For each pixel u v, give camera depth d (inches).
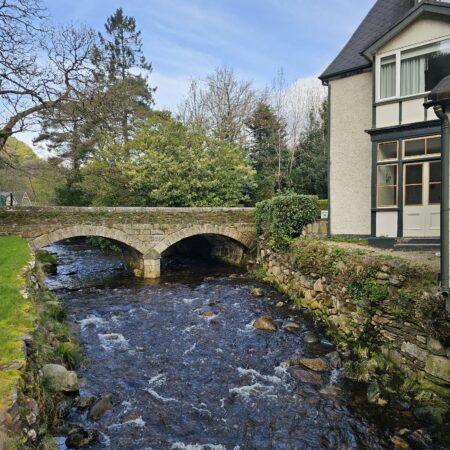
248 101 1227.9
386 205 455.2
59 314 346.0
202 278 626.5
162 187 796.0
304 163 1072.8
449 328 207.2
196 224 654.5
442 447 182.4
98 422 203.3
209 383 256.8
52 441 155.7
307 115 1296.8
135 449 183.2
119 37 1246.9
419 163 426.6
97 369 274.1
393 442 188.4
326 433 199.6
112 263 799.1
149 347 321.4
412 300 238.4
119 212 608.7
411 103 431.2
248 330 360.8
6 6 516.7
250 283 575.5
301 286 436.5
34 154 1200.2
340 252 350.0
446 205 211.3
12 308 213.8
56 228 573.9
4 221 549.6
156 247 632.4
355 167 521.0
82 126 677.3
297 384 252.4
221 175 869.2
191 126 961.5
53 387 206.2
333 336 331.6
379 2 582.6
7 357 149.6
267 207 586.6
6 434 105.7
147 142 852.0
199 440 193.6
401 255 341.7
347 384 250.2
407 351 241.0
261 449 187.3
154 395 239.0
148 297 497.7
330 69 546.6
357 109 518.0
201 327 371.9
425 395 215.8
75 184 991.6
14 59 543.2
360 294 297.9
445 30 406.3
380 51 455.8
